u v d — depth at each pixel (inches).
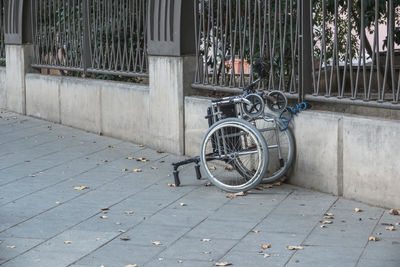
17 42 507.8
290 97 298.7
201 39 354.0
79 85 444.8
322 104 298.8
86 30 442.0
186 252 217.0
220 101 298.4
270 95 298.4
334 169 275.4
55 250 221.6
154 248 221.8
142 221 251.6
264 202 271.9
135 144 398.9
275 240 225.9
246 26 329.7
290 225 241.4
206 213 259.4
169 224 246.7
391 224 238.8
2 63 573.9
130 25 398.0
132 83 408.5
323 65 309.0
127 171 331.9
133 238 232.2
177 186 301.1
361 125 261.6
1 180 318.7
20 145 401.7
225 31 335.0
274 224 243.3
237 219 250.7
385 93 273.6
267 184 298.7
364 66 267.1
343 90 276.2
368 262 202.4
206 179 311.6
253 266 202.7
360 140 262.8
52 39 484.1
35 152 381.1
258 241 225.5
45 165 348.5
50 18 481.1
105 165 345.7
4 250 222.1
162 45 363.9
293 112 291.6
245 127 283.1
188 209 265.4
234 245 222.4
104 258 213.5
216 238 229.8
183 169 332.5
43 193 294.4
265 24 311.1
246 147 291.3
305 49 291.6
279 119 294.4
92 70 438.6
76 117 453.1
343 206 262.5
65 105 463.5
